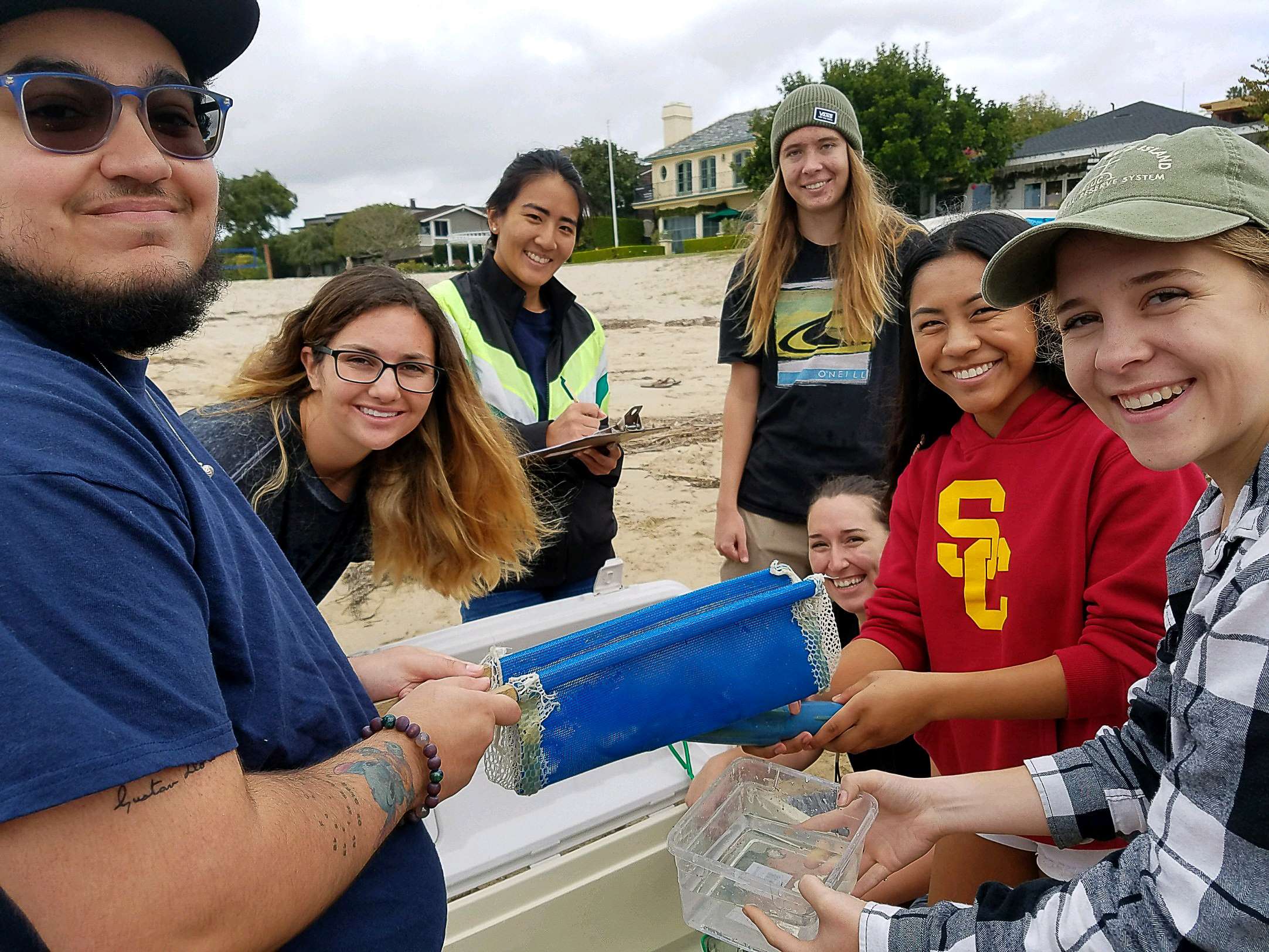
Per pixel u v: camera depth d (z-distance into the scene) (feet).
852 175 8.56
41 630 1.94
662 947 5.40
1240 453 2.82
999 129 78.74
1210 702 2.48
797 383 9.10
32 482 2.03
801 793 4.66
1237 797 2.36
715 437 22.67
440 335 5.89
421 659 4.42
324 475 5.99
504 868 5.08
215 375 28.68
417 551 6.38
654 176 141.79
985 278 3.16
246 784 2.32
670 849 4.15
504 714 3.38
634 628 3.99
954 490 5.25
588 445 7.26
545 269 8.42
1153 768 3.64
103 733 1.94
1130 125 87.56
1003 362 4.79
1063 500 4.70
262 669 2.70
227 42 2.94
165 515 2.36
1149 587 4.33
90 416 2.28
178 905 2.00
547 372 8.91
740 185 128.26
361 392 5.51
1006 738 5.06
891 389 8.66
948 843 5.51
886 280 8.57
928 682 4.53
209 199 2.89
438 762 3.00
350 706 3.20
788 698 4.07
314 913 2.41
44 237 2.48
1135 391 2.80
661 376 30.09
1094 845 4.69
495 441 6.37
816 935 3.70
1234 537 2.68
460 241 153.07
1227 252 2.62
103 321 2.54
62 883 1.88
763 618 4.04
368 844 2.63
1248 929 2.31
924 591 5.38
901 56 76.13
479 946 4.67
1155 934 2.53
